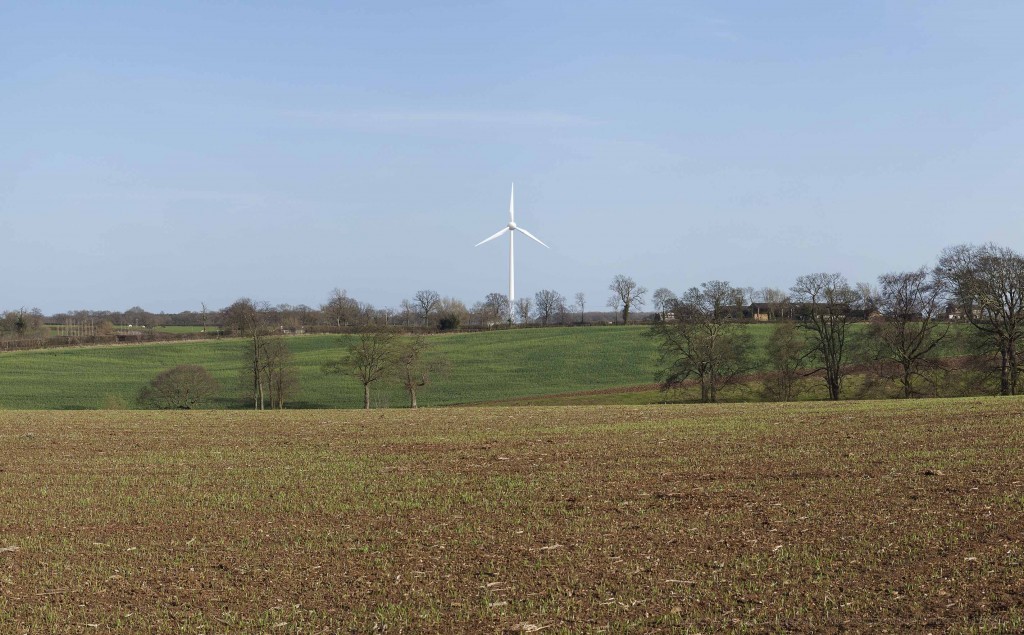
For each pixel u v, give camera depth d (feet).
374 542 55.93
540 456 87.45
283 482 76.02
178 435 111.86
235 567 51.39
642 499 65.57
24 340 326.65
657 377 228.43
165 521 62.64
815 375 228.84
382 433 110.73
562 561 50.60
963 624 39.01
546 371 285.84
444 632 41.11
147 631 42.22
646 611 42.50
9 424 127.03
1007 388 189.98
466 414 137.59
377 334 230.48
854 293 216.33
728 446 89.61
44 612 44.70
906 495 62.23
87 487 75.25
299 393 254.06
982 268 191.11
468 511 63.52
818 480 69.62
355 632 41.52
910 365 202.69
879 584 44.29
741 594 44.04
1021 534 50.83
